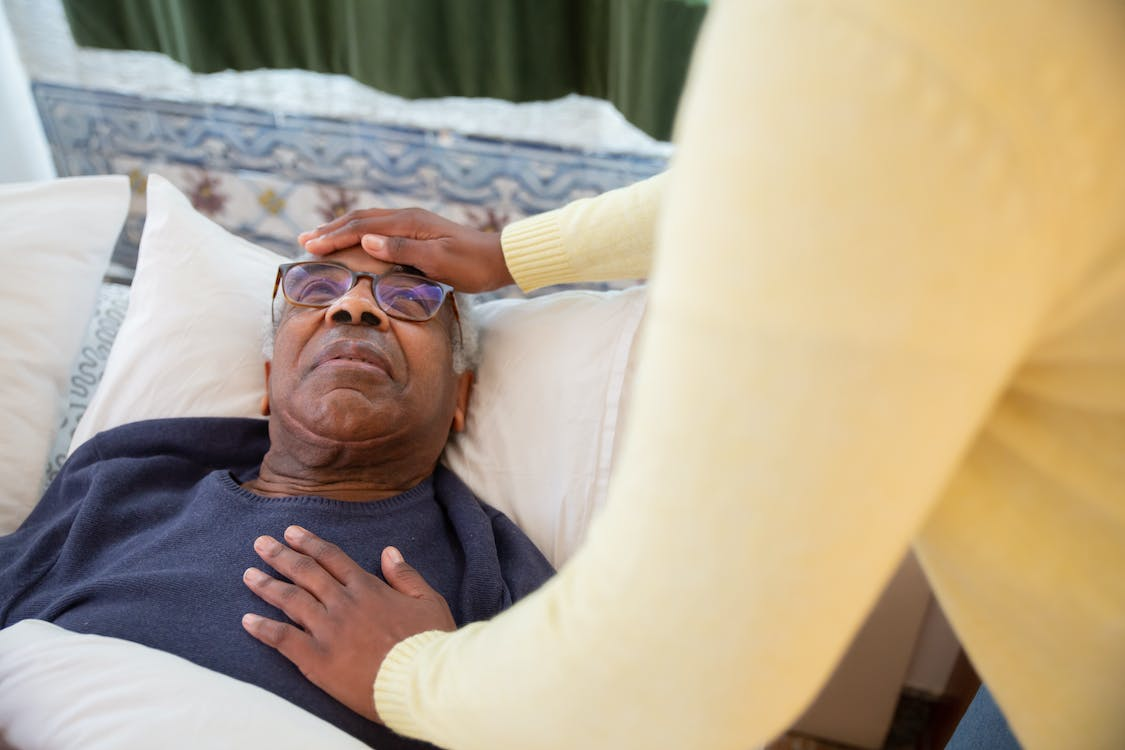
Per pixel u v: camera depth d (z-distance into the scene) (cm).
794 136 29
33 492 139
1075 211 30
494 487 139
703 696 37
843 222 29
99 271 153
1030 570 46
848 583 34
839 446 31
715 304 31
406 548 118
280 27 160
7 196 146
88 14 165
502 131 164
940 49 28
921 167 28
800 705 38
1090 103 29
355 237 129
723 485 33
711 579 34
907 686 175
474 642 51
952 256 29
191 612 104
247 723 83
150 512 123
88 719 82
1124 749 49
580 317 145
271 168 180
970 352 31
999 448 44
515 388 143
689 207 32
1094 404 39
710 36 32
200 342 146
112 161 187
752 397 31
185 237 151
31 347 141
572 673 40
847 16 28
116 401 143
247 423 141
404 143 170
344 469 129
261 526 114
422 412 131
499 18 146
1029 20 28
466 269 127
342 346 125
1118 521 42
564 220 117
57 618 106
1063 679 48
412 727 55
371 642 86
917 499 33
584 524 134
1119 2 30
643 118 144
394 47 150
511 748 46
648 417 35
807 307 30
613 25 143
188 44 158
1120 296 34
